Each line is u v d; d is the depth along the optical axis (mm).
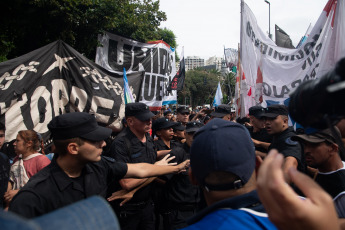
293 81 4801
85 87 4344
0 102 3570
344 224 1488
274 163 644
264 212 915
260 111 4340
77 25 7824
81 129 1733
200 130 1045
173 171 2473
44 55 4031
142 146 3064
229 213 884
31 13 7164
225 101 47562
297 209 595
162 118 3984
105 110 4496
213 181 959
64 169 1780
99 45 6574
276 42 7137
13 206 1549
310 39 4504
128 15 9859
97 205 541
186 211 3250
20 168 2865
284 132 3027
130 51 6941
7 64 3773
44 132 3869
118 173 2133
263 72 5121
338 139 818
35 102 3836
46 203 1640
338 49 3658
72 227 470
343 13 3633
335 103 532
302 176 688
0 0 6613
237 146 951
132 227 2869
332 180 1900
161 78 7312
